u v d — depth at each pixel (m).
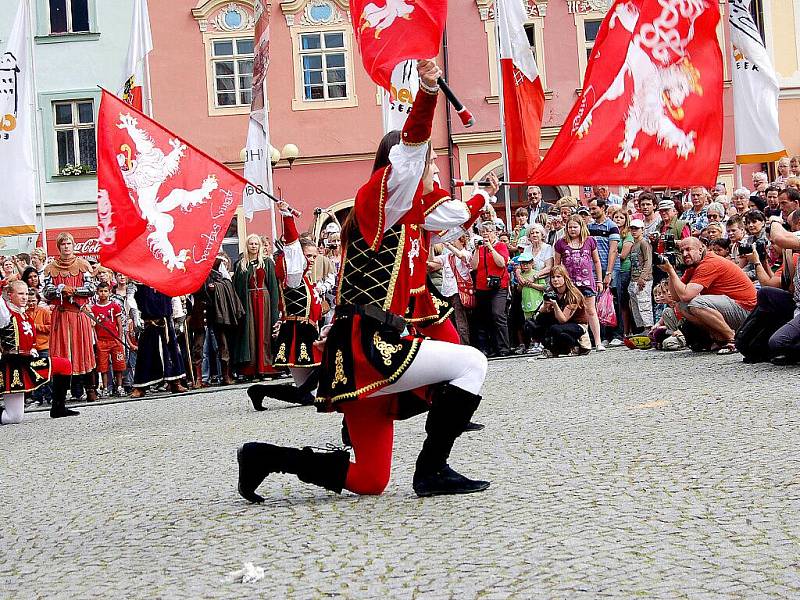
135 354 17.77
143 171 11.47
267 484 6.88
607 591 4.08
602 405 9.27
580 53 30.22
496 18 18.66
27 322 13.67
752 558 4.40
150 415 12.70
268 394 12.00
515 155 18.69
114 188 11.40
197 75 30.59
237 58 30.59
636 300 16.27
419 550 4.87
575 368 13.05
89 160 31.30
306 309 12.36
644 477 6.13
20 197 19.52
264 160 18.02
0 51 31.31
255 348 16.64
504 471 6.62
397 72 15.80
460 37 30.19
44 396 17.17
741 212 15.49
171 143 11.55
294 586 4.47
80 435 11.12
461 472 6.68
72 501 6.99
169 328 15.88
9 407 13.60
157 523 5.95
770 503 5.30
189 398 14.80
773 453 6.52
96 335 16.73
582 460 6.79
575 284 15.73
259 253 16.73
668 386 10.14
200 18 30.48
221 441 9.35
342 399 5.68
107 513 6.42
